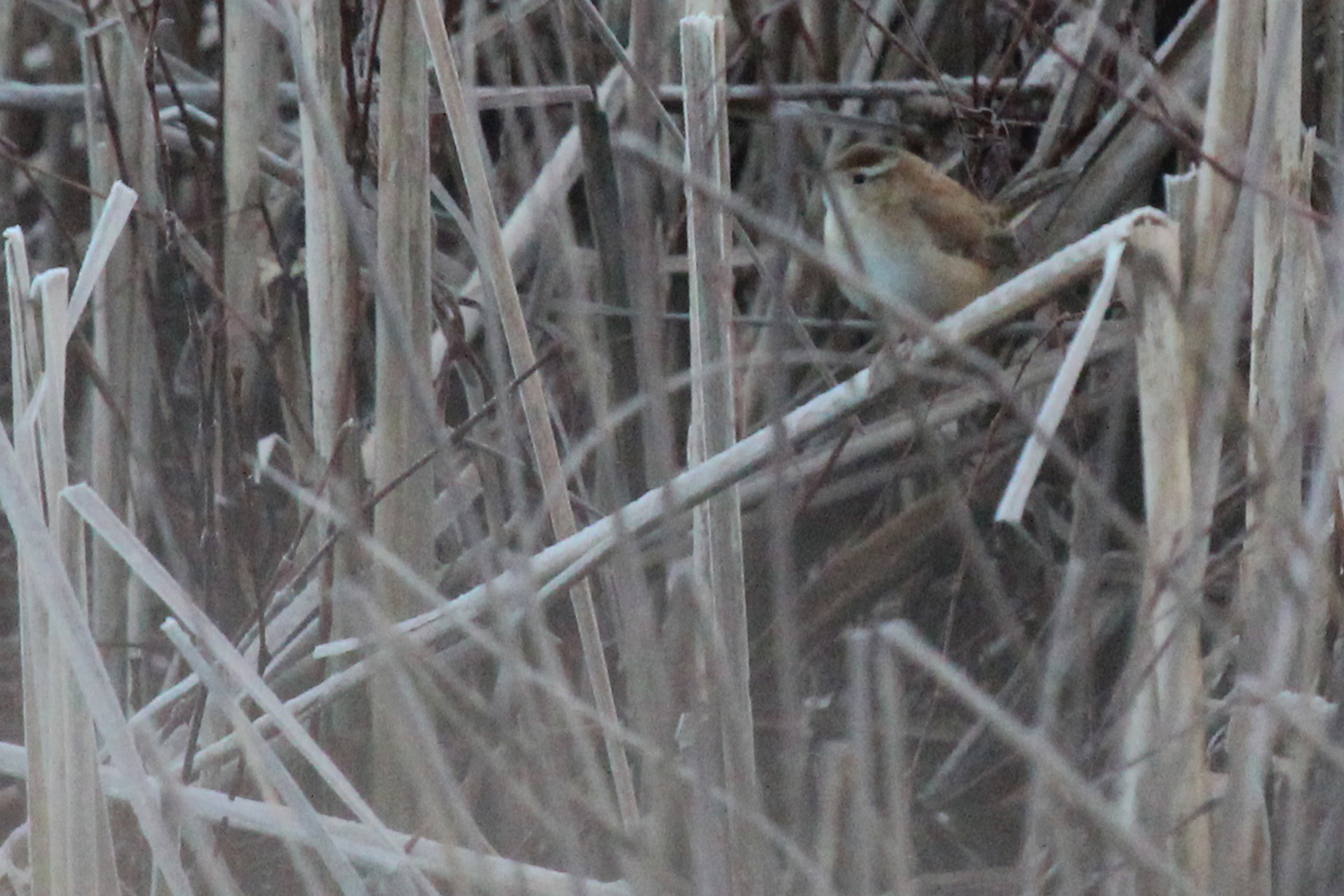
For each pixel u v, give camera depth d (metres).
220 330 6.76
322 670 6.32
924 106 7.89
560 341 6.54
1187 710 4.49
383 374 6.23
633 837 4.47
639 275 3.73
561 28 6.60
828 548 7.29
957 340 4.85
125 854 5.91
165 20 7.98
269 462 7.39
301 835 5.09
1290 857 4.18
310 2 6.31
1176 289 4.51
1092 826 4.68
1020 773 6.29
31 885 4.86
